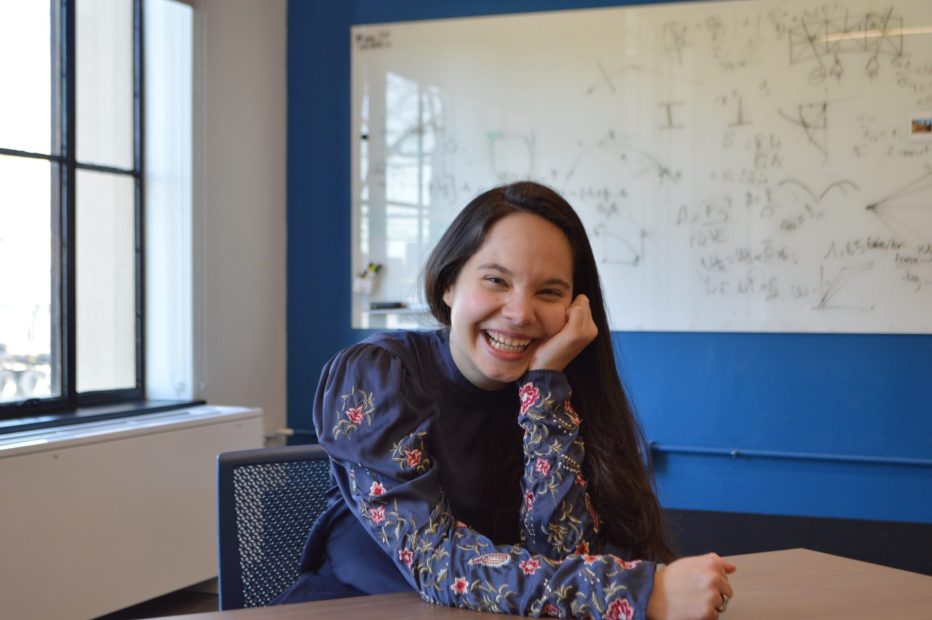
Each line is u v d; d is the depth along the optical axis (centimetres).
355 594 124
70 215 333
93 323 347
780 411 377
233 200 404
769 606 109
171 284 368
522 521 123
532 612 101
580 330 123
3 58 310
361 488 116
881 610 108
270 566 138
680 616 96
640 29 388
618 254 392
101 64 349
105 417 317
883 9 363
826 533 372
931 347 363
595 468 129
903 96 362
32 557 263
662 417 388
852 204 367
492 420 133
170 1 360
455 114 413
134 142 367
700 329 383
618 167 391
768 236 375
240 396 409
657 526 131
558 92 399
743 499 381
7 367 312
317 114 434
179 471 316
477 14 410
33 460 264
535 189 123
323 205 434
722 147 380
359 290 423
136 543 298
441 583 106
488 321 121
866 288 367
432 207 416
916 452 365
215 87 393
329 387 123
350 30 428
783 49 373
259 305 421
